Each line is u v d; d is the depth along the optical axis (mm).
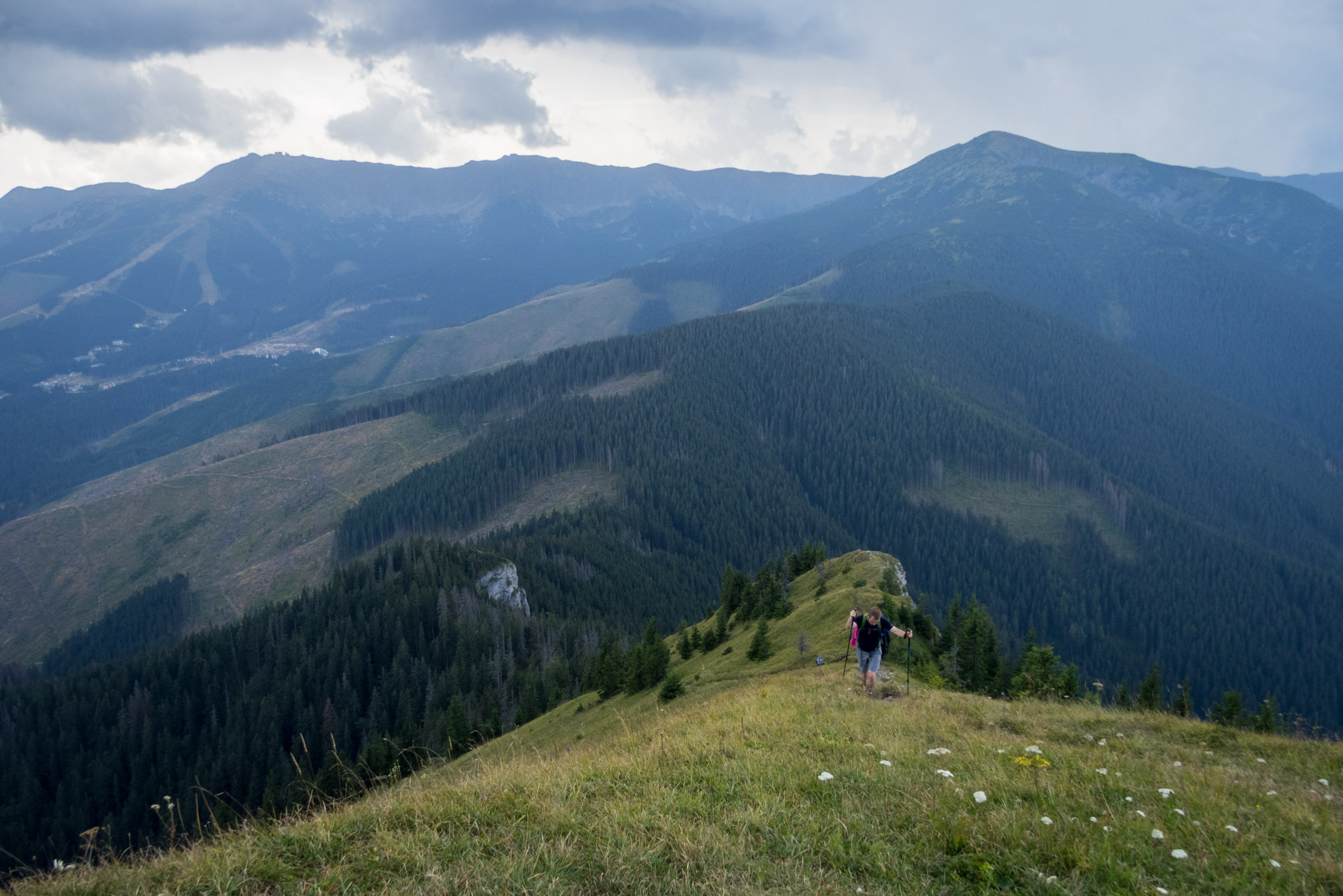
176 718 122500
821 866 7480
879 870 7340
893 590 62500
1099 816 8992
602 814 8375
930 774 10477
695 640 76250
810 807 9000
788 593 81938
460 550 161125
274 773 93000
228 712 116938
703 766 10742
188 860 7355
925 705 16891
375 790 9914
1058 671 40906
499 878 6652
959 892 7016
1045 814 8805
